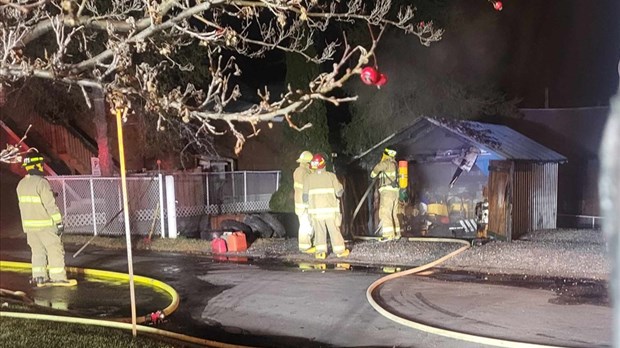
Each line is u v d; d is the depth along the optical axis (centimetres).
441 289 808
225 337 641
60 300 820
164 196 1378
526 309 697
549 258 947
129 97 473
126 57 375
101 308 775
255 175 1869
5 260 1116
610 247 260
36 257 905
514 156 1198
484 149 1255
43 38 1113
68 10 354
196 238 1353
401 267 972
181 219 1555
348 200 1402
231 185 1802
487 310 700
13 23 452
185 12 363
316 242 1055
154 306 783
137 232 1416
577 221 1722
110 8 935
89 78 456
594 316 661
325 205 1049
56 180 1467
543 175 1288
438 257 1027
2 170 1917
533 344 561
